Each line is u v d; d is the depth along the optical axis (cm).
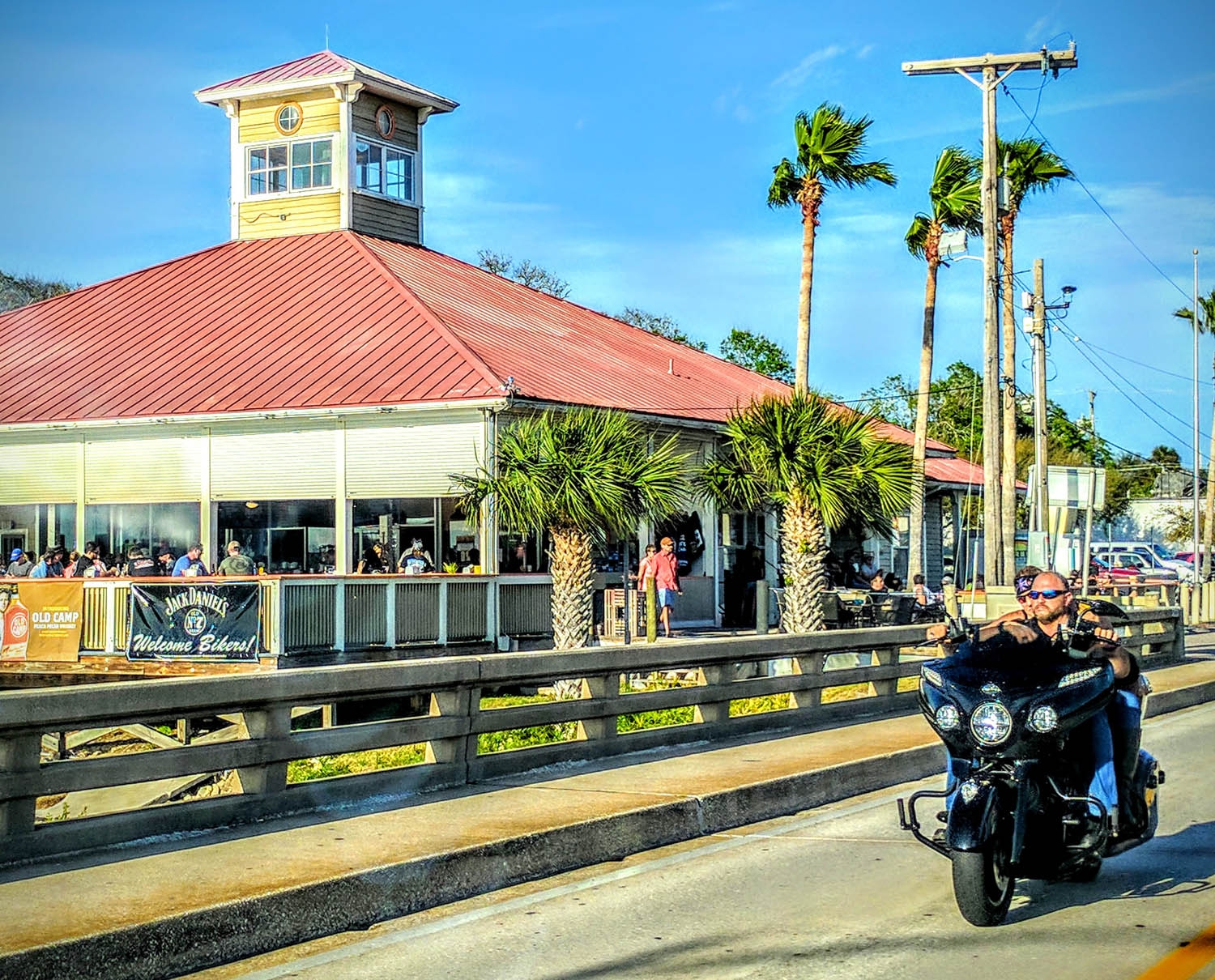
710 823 1057
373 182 3553
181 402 2723
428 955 720
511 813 985
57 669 2139
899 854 971
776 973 681
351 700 1023
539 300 3656
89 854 844
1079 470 2436
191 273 3391
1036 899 831
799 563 2312
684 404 2984
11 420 2814
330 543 2594
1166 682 1977
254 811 955
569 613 2117
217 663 2017
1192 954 708
